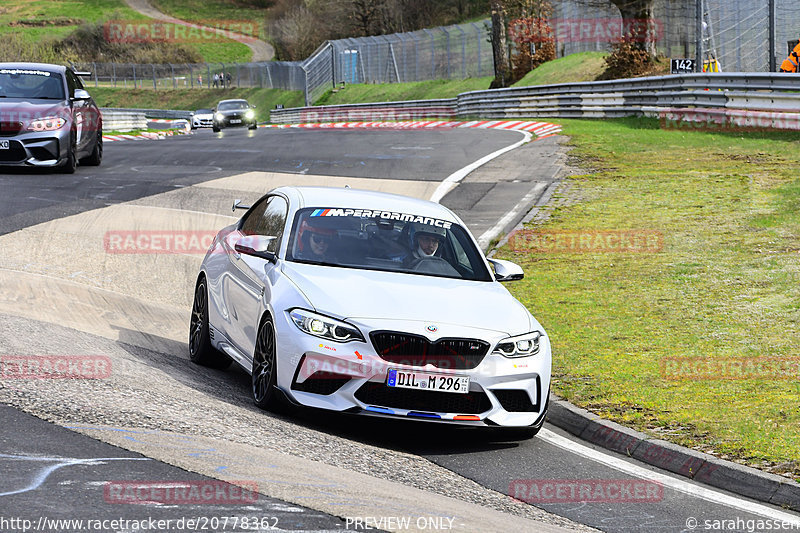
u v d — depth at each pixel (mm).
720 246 47125
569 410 26016
